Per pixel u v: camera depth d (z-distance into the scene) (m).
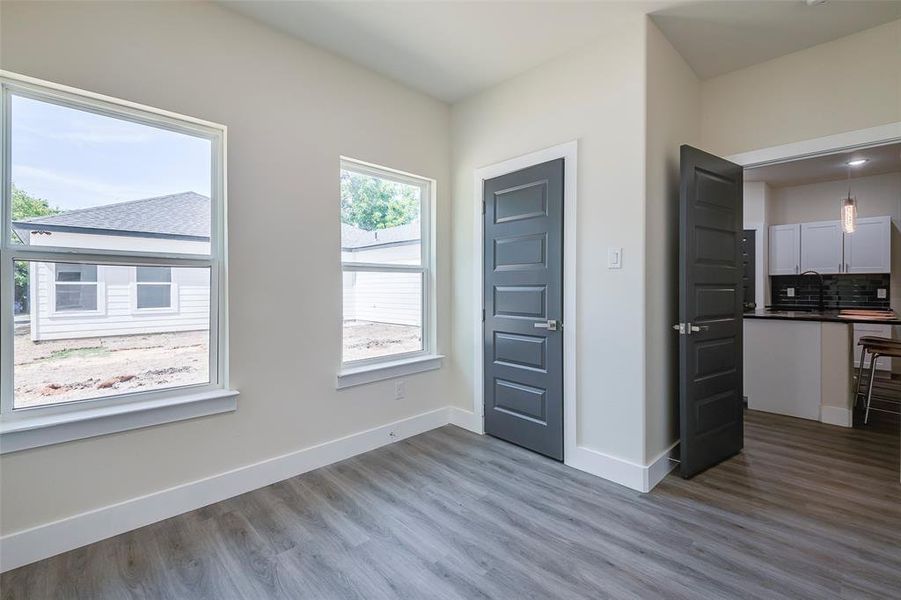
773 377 3.76
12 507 1.72
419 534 1.97
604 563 1.75
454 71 2.94
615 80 2.45
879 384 4.72
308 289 2.62
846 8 2.23
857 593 1.56
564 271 2.72
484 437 3.22
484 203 3.24
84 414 1.89
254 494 2.34
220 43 2.24
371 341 3.09
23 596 1.58
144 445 2.04
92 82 1.87
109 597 1.58
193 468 2.18
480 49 2.66
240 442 2.35
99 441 1.92
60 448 1.82
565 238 2.72
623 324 2.43
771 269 5.99
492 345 3.19
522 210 2.96
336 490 2.39
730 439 2.81
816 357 3.55
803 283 5.98
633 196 2.37
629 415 2.41
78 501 1.86
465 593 1.60
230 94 2.28
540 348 2.86
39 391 1.85
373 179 3.10
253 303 2.39
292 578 1.68
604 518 2.08
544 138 2.82
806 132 2.64
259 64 2.39
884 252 5.19
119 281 2.04
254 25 2.37
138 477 2.02
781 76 2.72
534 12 2.29
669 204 2.59
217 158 2.31
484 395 3.28
